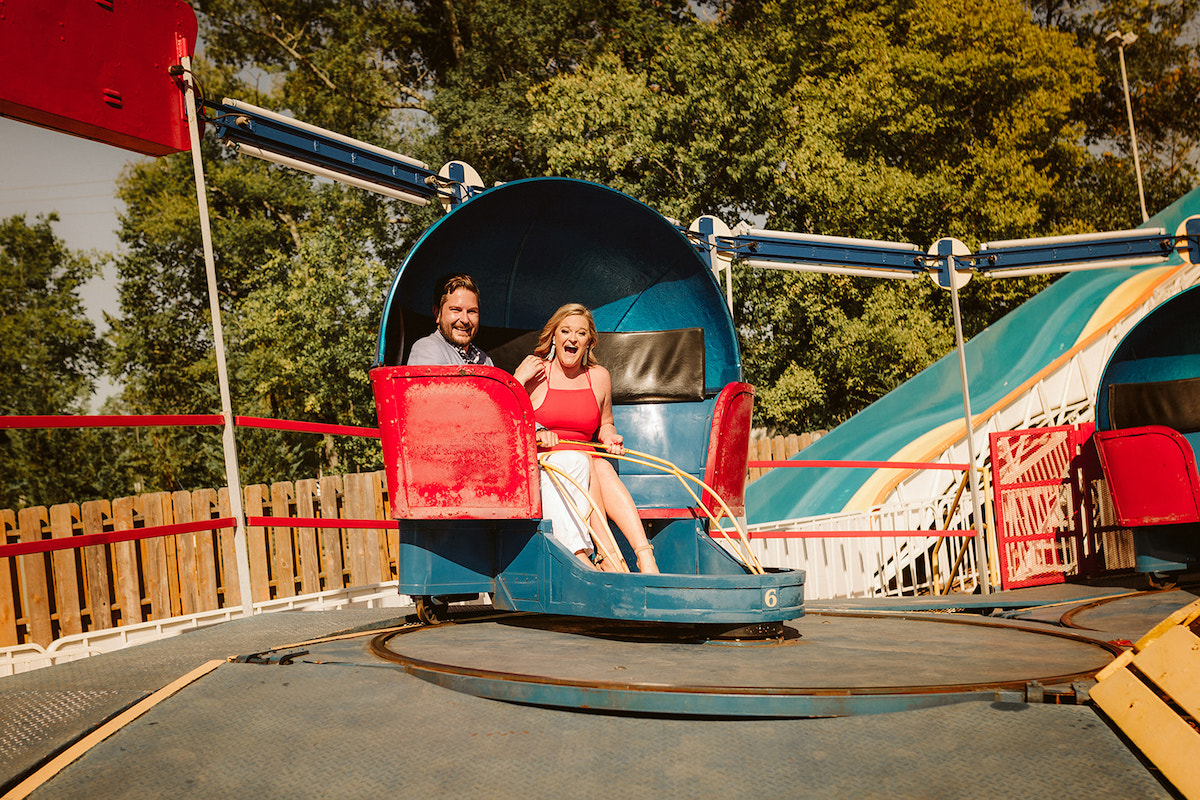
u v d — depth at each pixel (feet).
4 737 7.73
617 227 15.62
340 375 81.71
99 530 26.63
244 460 82.07
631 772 6.89
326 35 103.04
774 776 6.73
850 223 79.51
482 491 12.35
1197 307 24.45
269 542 29.27
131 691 8.91
